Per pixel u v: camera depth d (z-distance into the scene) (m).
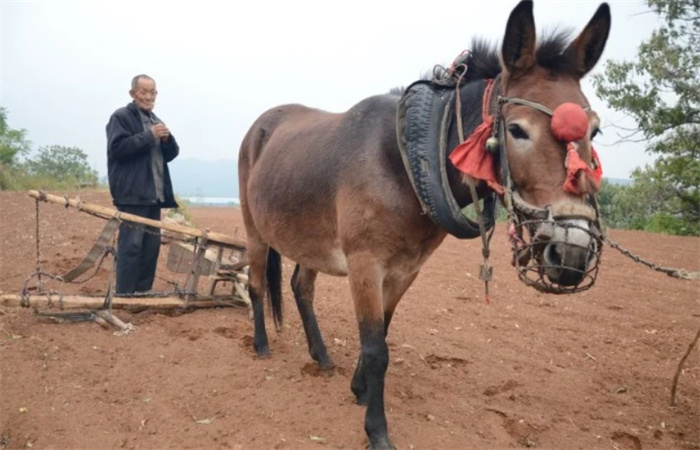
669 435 4.34
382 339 3.64
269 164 4.84
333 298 7.58
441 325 6.74
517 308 7.84
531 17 3.02
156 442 3.71
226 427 3.89
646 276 10.77
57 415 3.93
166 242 6.70
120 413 4.02
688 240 17.59
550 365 5.64
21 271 7.58
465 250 13.16
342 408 4.21
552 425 4.32
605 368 5.68
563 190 2.79
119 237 6.22
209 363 4.82
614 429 4.33
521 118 2.93
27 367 4.49
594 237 2.80
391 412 4.18
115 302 5.57
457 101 3.50
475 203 3.35
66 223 11.72
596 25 3.19
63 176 26.00
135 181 6.09
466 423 4.17
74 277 5.57
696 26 21.73
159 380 4.48
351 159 3.79
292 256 4.62
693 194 23.08
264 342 5.26
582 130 2.77
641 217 25.11
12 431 3.76
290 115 5.51
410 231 3.59
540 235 2.83
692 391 5.19
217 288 7.32
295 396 4.34
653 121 22.28
